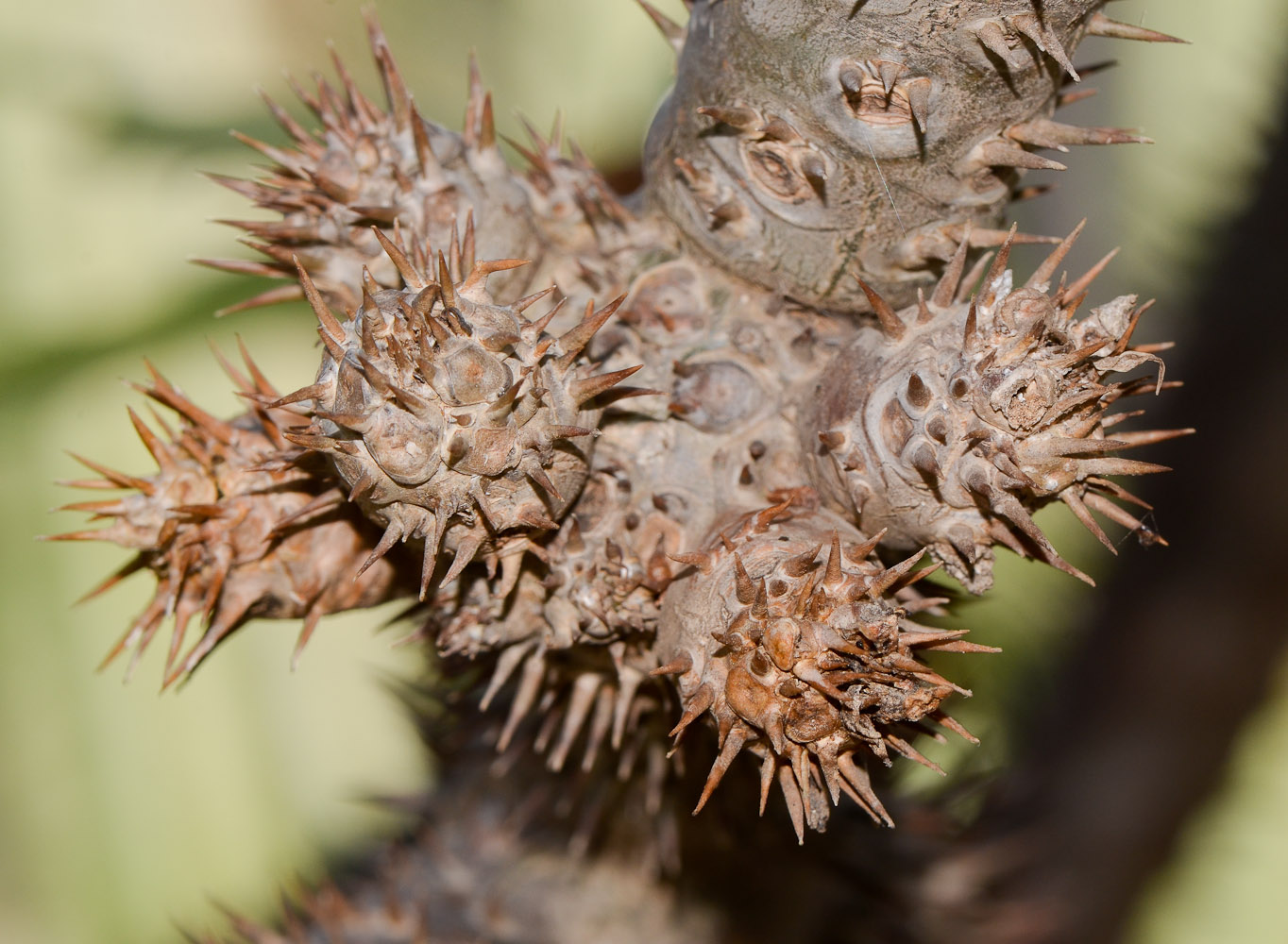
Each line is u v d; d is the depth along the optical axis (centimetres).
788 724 31
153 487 32
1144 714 39
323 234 33
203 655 33
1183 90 54
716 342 33
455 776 38
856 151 32
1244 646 39
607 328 33
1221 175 40
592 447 32
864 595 31
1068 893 39
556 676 34
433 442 31
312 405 32
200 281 46
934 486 32
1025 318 31
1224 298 39
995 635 41
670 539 33
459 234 33
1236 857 46
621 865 37
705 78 33
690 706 31
